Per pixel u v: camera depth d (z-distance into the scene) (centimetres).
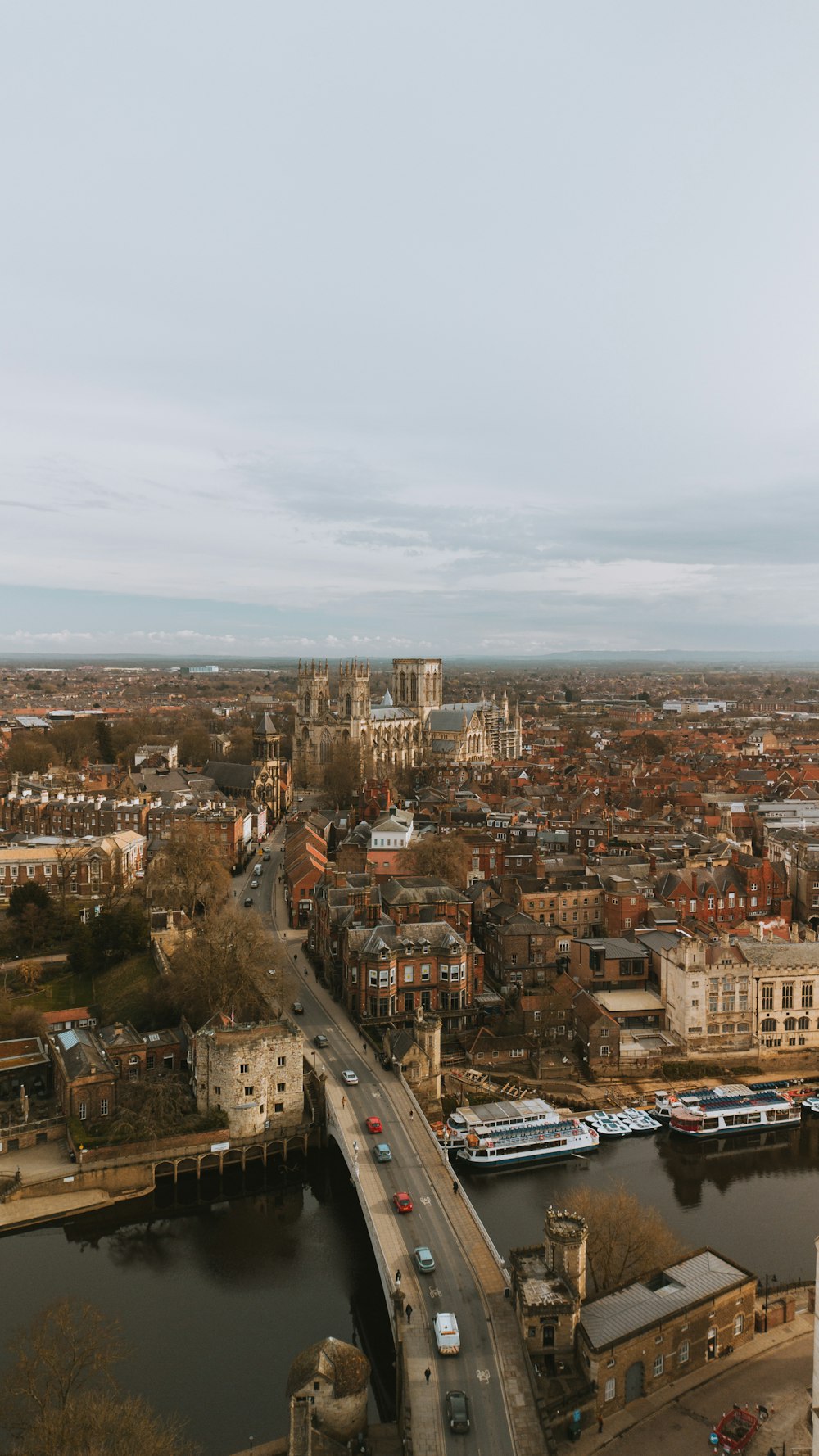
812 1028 19212
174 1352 11319
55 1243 13875
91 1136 15162
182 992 18400
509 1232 13312
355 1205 14525
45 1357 9506
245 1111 15588
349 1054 17575
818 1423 8050
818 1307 8150
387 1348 11394
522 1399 9425
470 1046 18688
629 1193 14225
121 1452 8569
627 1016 19388
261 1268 13175
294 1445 9169
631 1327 9694
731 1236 13425
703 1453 8869
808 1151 16025
